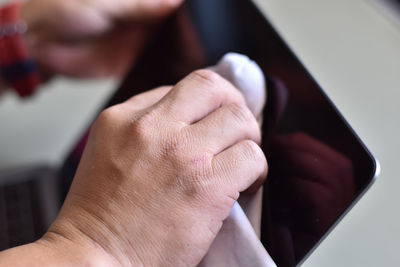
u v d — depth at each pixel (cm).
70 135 75
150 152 42
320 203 42
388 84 60
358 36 64
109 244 41
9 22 63
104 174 42
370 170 41
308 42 64
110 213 41
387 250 52
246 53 50
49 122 76
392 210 53
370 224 53
